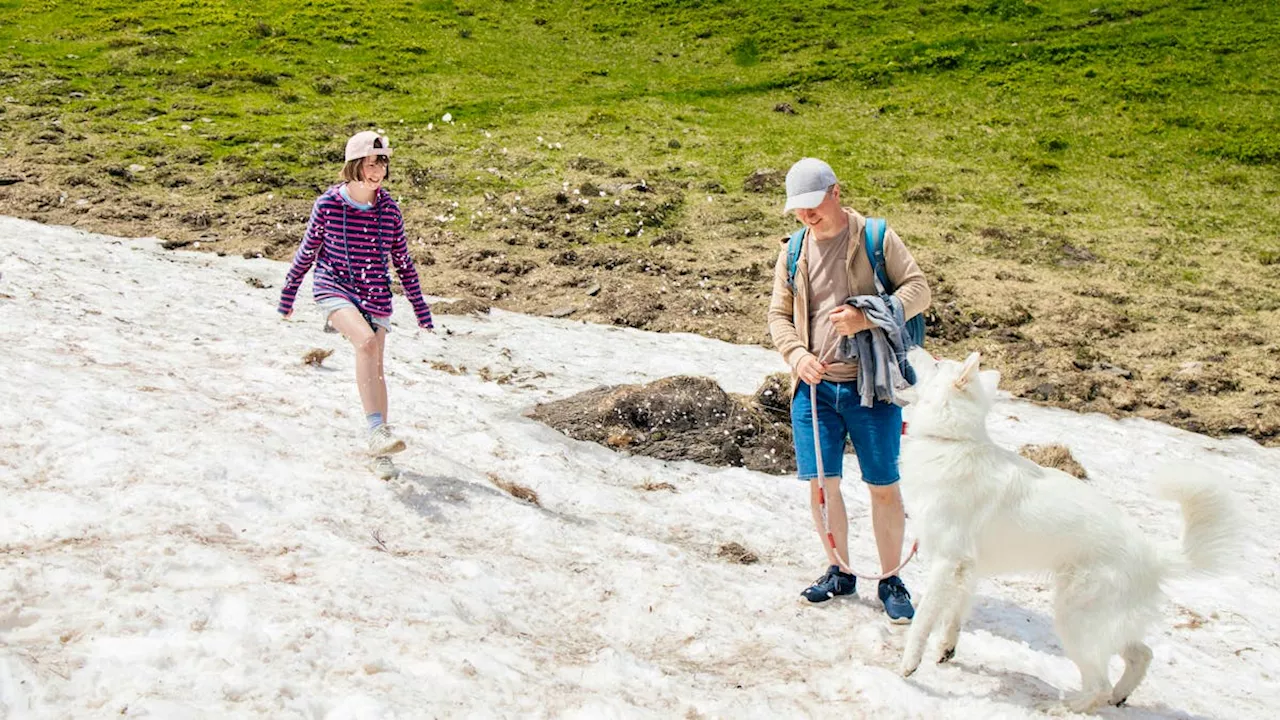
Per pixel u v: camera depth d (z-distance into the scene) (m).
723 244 20.89
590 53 33.91
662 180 24.14
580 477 8.99
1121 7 37.12
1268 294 20.06
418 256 18.89
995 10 37.06
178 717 4.21
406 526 7.10
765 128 28.48
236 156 23.11
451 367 12.20
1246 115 29.61
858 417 6.48
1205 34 34.81
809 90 31.56
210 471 7.18
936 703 5.45
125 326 11.11
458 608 5.88
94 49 29.84
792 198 6.26
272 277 15.76
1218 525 5.45
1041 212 23.98
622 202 22.41
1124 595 5.39
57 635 4.73
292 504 6.99
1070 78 32.19
